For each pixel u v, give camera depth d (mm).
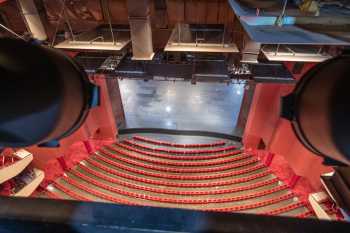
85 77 1758
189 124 18625
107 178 16156
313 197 11883
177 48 8289
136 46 8469
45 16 10055
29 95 1397
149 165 17281
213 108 19641
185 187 15977
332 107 1381
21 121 1404
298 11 4891
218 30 8961
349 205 1764
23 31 10492
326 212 11336
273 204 14383
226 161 17250
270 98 12906
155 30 10391
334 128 1351
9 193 12062
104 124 16141
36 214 1243
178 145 18234
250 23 5145
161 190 15750
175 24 10188
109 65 9586
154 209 1252
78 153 16938
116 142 18156
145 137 18531
